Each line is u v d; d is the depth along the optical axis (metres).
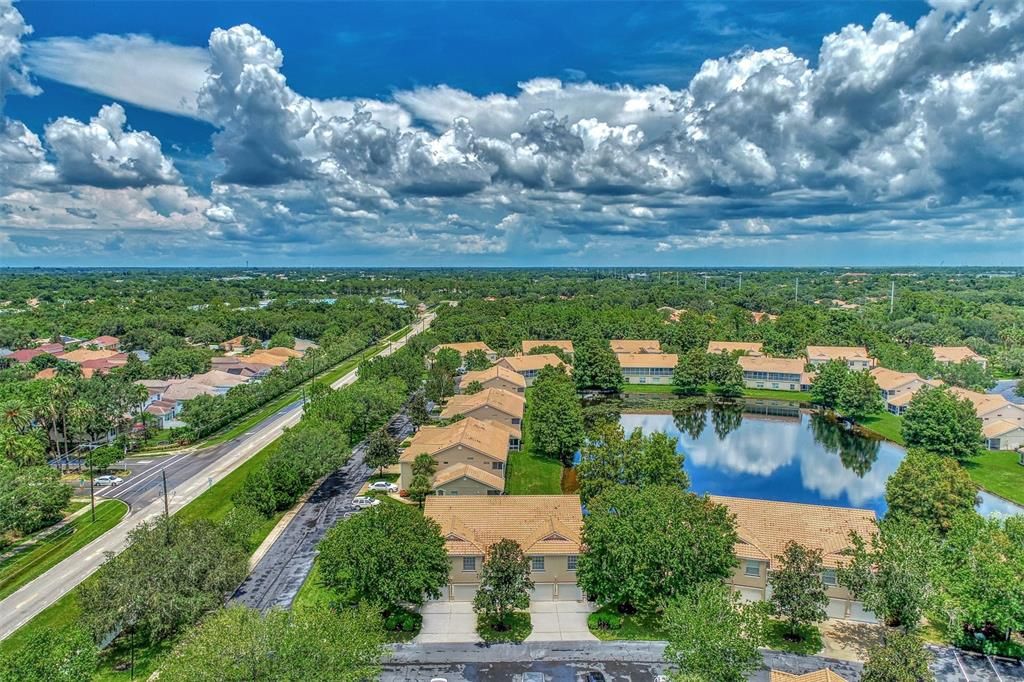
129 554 46.59
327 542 49.50
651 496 52.06
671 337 170.38
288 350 166.88
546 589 53.62
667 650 39.81
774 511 55.12
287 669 34.69
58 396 89.00
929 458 65.62
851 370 133.25
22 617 51.78
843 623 49.88
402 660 45.38
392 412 107.75
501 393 105.00
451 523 54.94
